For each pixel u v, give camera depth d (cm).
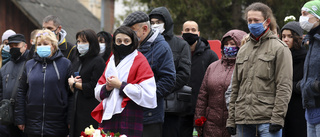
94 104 750
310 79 613
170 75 658
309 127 627
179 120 778
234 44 746
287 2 1496
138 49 674
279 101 595
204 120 758
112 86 606
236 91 646
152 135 649
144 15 670
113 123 612
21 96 791
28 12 2008
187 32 886
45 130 766
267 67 606
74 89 754
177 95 745
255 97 608
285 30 729
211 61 860
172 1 1822
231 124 647
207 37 1795
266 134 602
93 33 763
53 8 2308
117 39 616
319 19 622
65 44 886
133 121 609
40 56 778
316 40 618
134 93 598
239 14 1786
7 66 890
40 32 785
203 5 1806
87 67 754
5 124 829
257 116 604
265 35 620
